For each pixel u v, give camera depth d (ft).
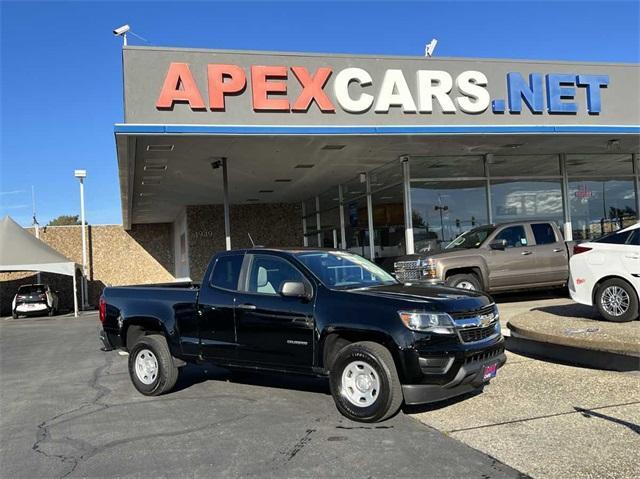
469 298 19.38
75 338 50.39
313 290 20.42
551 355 27.14
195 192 69.21
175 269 105.40
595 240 31.01
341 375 19.04
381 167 57.16
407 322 18.02
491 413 19.34
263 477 14.58
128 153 43.11
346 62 42.29
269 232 85.92
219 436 18.10
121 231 111.14
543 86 47.14
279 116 40.73
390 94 42.96
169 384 23.98
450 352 17.76
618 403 19.66
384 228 56.70
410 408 20.25
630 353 23.24
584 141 51.26
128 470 15.53
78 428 19.84
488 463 15.02
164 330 23.95
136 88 38.11
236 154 46.78
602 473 14.08
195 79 39.14
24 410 22.94
